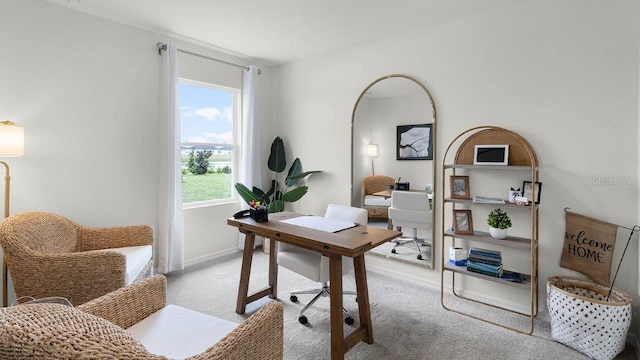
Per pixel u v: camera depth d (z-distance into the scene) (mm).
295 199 3686
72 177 2713
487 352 2012
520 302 2539
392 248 3211
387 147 3223
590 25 2209
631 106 2098
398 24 2906
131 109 3043
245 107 3943
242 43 3447
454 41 2791
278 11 2691
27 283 1959
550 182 2379
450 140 2840
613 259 2156
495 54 2588
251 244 2463
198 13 2750
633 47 2078
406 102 3084
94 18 2797
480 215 2691
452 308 2592
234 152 4027
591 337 1913
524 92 2465
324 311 2520
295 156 4113
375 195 3330
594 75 2205
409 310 2553
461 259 2619
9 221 2039
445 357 1960
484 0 2447
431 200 2943
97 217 2861
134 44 3043
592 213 2238
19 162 2453
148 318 1401
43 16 2529
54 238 2238
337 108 3654
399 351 2021
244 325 1135
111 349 787
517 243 2275
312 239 1912
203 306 2582
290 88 4129
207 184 3801
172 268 3262
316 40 3334
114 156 2949
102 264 2004
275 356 1258
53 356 727
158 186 3258
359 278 2082
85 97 2764
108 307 1259
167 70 3172
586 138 2244
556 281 2252
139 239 2658
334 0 2492
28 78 2475
